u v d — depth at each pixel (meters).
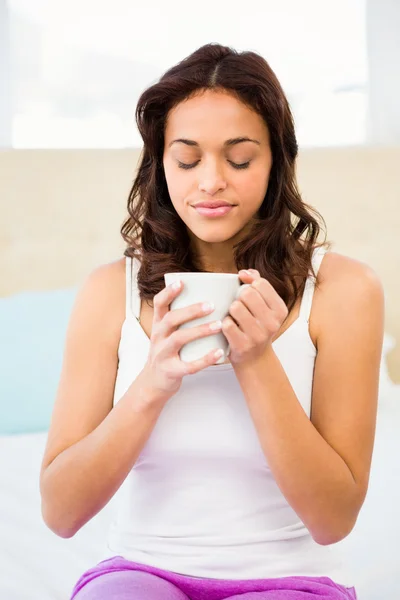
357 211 3.29
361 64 3.29
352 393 1.29
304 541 1.27
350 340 1.32
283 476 1.20
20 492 2.09
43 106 3.19
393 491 2.07
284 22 3.26
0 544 1.80
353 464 1.27
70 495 1.25
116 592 1.14
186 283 1.07
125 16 3.19
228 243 1.44
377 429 2.53
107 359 1.38
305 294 1.36
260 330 1.12
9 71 3.16
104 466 1.23
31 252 3.16
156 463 1.29
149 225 1.46
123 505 1.34
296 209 1.41
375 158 3.28
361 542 1.83
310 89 3.30
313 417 1.32
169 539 1.26
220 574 1.22
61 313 2.77
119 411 1.23
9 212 3.15
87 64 3.19
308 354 1.33
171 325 1.08
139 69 3.21
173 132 1.30
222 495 1.27
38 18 3.16
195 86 1.28
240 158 1.28
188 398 1.29
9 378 2.62
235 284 1.08
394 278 3.31
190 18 3.21
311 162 3.27
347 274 1.36
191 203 1.29
